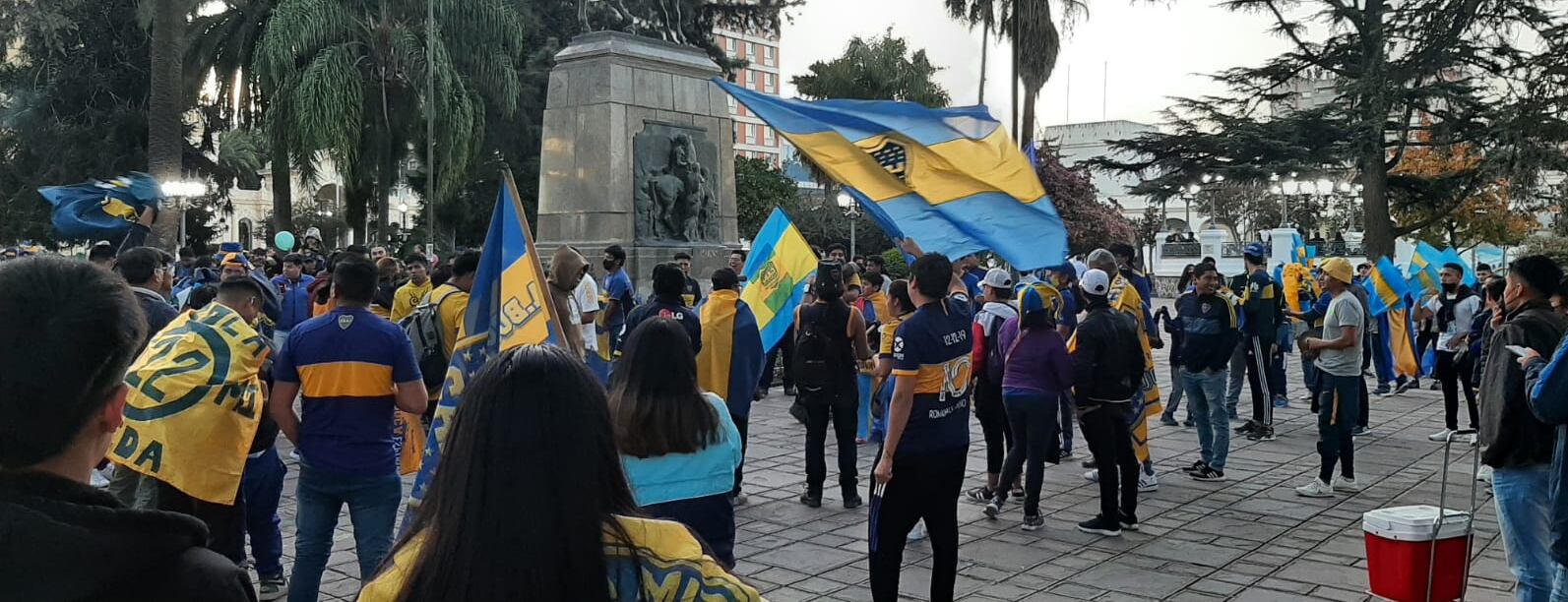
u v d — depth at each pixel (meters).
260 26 26.16
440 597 1.59
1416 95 28.72
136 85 30.12
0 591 1.38
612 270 11.59
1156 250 43.53
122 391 1.61
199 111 31.78
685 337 3.76
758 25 36.62
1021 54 26.50
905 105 7.35
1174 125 33.84
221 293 5.36
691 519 3.67
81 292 1.56
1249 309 10.84
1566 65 13.88
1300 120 31.92
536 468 1.62
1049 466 9.45
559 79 15.47
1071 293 9.14
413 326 7.86
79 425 1.53
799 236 10.19
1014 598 5.79
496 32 26.25
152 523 1.50
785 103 7.40
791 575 6.23
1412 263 15.88
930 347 4.98
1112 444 7.04
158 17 19.66
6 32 25.72
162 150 19.64
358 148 24.91
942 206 7.18
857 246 41.19
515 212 4.03
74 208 13.57
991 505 7.58
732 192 16.61
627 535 1.69
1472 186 31.06
